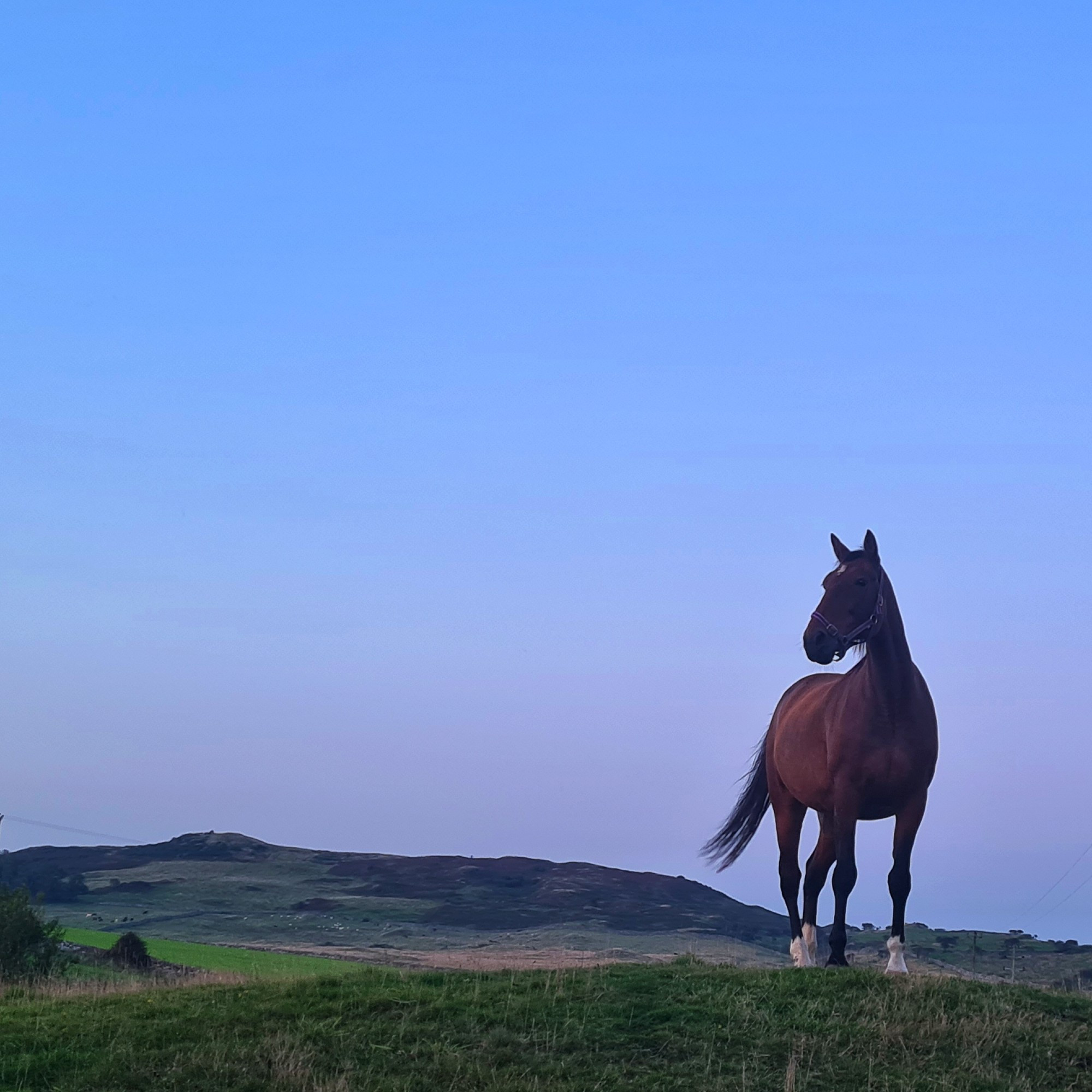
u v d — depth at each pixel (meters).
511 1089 8.37
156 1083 8.68
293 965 19.25
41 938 18.42
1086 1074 8.92
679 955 12.27
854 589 10.90
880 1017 9.59
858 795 10.97
